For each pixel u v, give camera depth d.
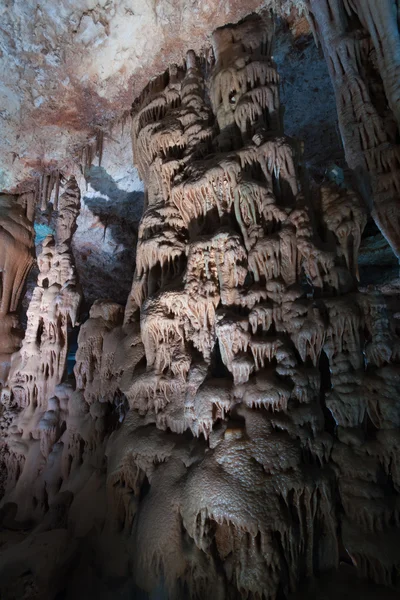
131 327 5.30
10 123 7.95
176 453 3.92
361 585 3.04
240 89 5.27
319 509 3.34
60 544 4.04
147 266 5.42
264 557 3.04
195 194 4.78
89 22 6.04
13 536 4.73
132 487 4.22
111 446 4.57
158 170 5.70
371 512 3.14
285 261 4.06
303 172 4.75
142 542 3.62
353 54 5.80
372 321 3.64
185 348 4.45
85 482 4.86
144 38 6.30
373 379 3.43
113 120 7.88
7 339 7.43
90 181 9.73
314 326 3.64
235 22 5.98
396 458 3.22
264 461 3.29
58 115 7.79
